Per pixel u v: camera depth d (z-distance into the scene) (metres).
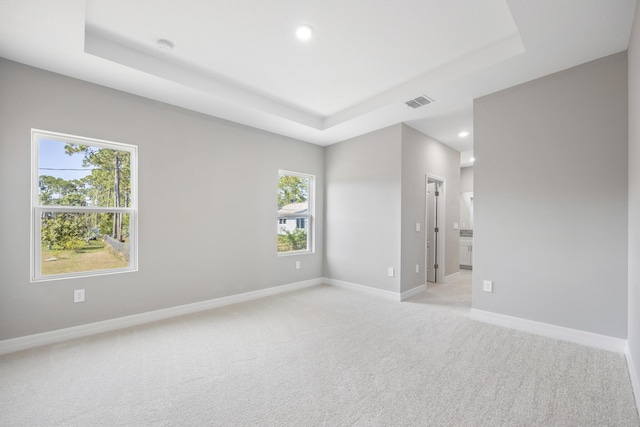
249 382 2.04
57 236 2.76
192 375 2.13
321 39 2.50
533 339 2.74
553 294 2.79
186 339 2.77
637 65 1.92
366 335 2.87
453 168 5.60
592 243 2.58
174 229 3.45
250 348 2.58
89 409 1.75
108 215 3.05
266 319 3.33
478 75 2.80
